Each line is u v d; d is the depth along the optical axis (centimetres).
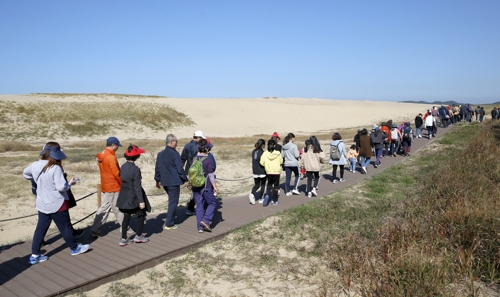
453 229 623
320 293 498
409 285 468
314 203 930
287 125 6081
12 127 3959
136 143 3391
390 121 1784
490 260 530
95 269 559
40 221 579
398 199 938
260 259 626
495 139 1781
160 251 628
